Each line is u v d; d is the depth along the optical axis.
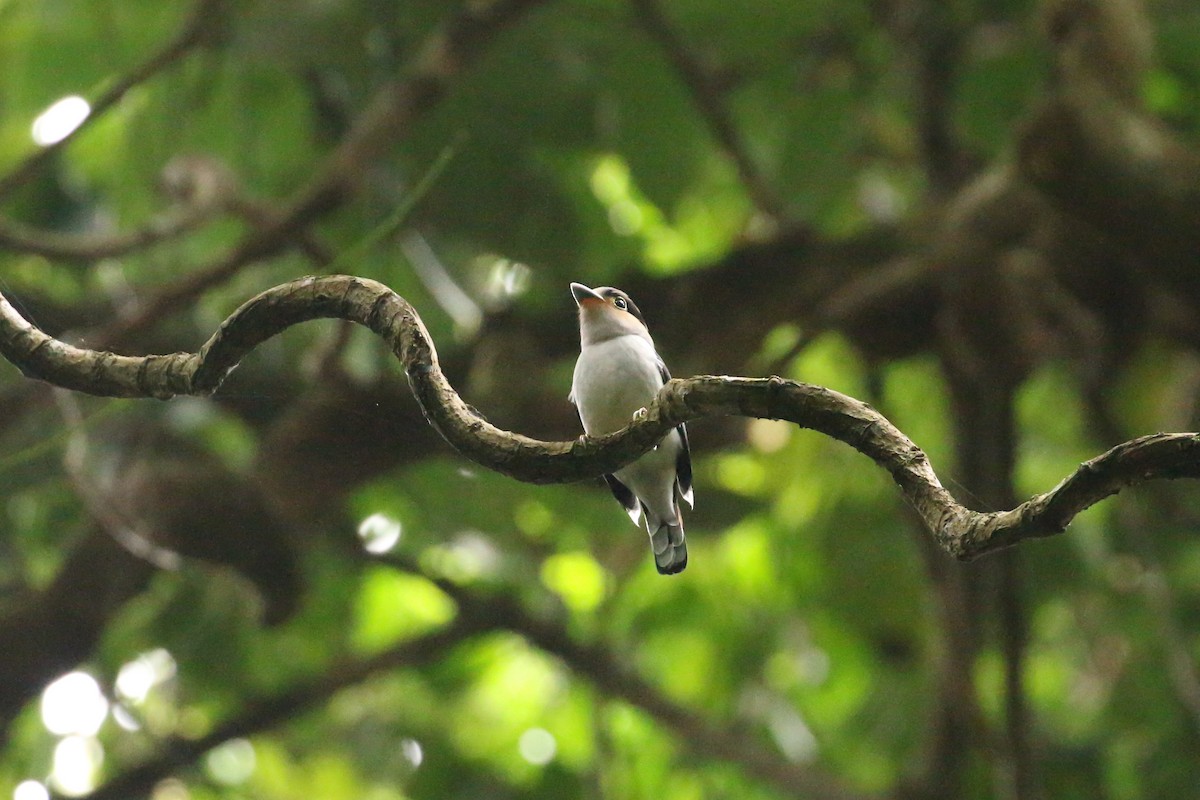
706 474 13.05
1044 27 9.52
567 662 12.97
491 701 15.88
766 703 14.79
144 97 11.72
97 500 10.91
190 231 10.48
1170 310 11.00
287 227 10.20
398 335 4.66
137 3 11.71
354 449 10.97
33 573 12.92
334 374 10.70
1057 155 9.10
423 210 11.14
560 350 11.34
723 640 14.61
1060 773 13.89
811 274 11.13
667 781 14.88
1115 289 11.09
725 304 11.12
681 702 13.03
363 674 12.88
